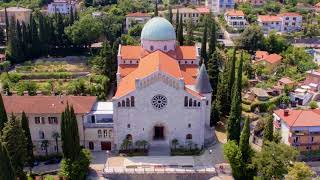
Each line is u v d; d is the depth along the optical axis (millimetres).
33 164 109312
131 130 116750
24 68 184250
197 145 118250
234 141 110062
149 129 117000
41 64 193125
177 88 113312
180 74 118812
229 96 137125
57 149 116562
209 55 164000
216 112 131875
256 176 104688
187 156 114875
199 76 123250
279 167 98938
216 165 110562
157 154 115438
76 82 159625
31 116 113000
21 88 152500
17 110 113000
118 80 134125
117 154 116000
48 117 113312
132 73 129875
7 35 199375
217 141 124250
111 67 164500
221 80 141375
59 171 104500
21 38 198625
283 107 156125
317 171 111500
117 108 114188
